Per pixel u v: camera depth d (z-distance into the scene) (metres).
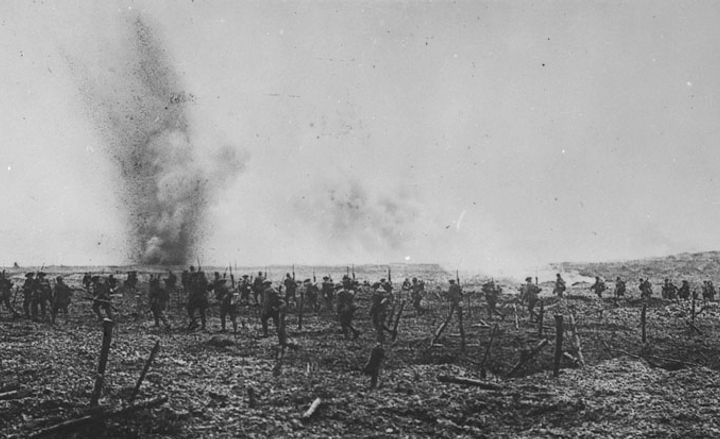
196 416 11.18
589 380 15.55
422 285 28.77
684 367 17.66
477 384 14.48
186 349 17.38
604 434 11.53
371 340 20.05
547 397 13.70
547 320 26.69
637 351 19.36
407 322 25.19
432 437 11.10
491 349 18.77
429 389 13.90
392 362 16.59
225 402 12.09
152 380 13.32
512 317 27.42
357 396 13.06
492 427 11.87
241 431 10.59
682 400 13.89
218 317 25.83
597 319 27.25
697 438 11.41
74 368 14.05
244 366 15.30
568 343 20.36
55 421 10.29
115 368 14.42
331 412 11.93
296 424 11.12
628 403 13.55
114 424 10.37
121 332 20.52
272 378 14.14
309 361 16.20
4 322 22.27
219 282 21.50
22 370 13.59
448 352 18.11
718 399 13.97
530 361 17.22
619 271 53.94
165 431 10.35
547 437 11.29
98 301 23.64
